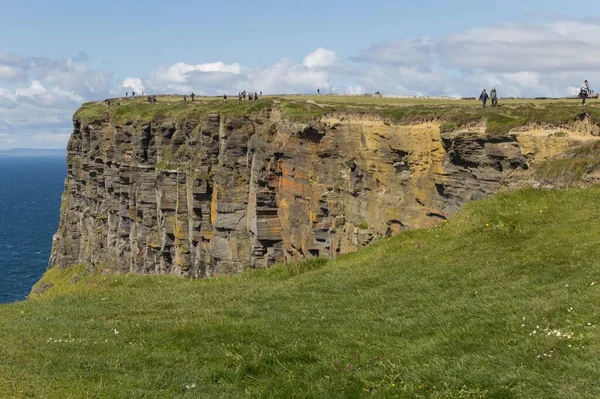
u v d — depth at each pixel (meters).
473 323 18.39
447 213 42.91
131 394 14.39
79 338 20.25
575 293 19.09
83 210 107.81
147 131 84.94
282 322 21.16
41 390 13.85
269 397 15.34
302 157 58.81
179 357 17.89
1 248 156.12
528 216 28.91
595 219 26.22
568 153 32.44
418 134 45.09
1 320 24.03
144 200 84.38
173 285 31.41
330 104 62.66
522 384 14.02
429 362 15.98
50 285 107.88
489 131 37.59
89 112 105.00
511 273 22.92
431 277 24.61
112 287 31.92
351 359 16.88
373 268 27.92
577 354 14.88
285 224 62.44
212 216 70.44
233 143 67.62
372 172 51.03
